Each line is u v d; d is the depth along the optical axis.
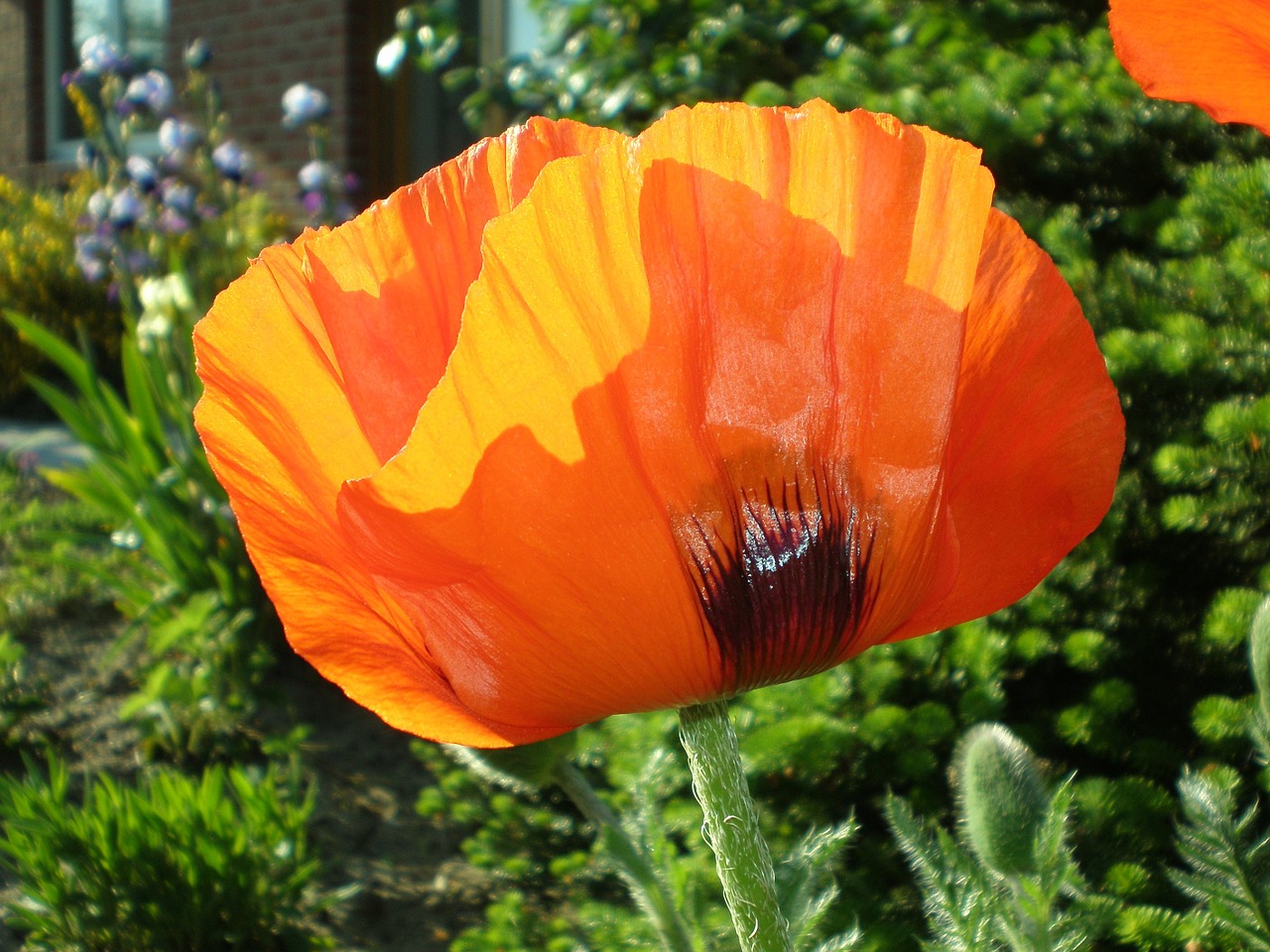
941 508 0.20
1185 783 0.40
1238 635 0.67
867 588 0.19
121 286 1.62
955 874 0.39
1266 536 0.78
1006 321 0.21
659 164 0.18
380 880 1.08
